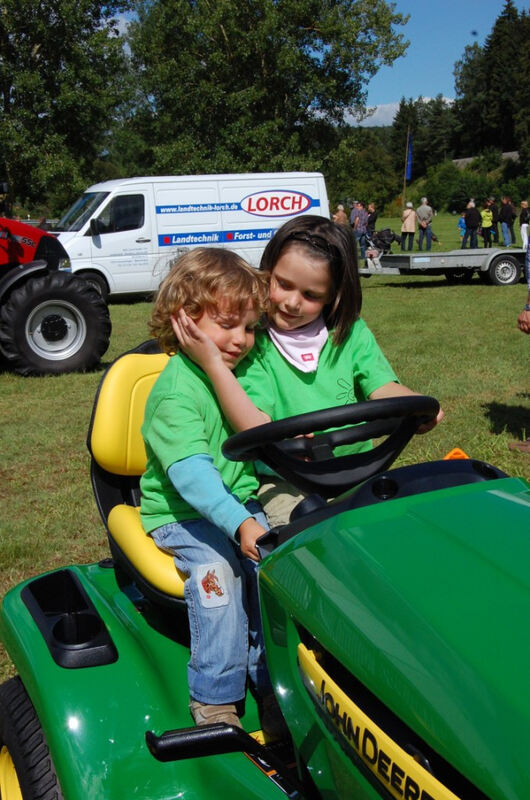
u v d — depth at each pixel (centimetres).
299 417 181
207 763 181
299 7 2856
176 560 213
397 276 2017
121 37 2550
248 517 189
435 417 207
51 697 193
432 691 119
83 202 1636
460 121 10688
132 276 1612
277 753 194
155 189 1608
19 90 2367
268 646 172
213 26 2847
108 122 2617
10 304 895
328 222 222
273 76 2927
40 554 429
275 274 221
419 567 139
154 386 216
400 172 10556
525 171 8312
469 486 164
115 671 200
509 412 682
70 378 908
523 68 9931
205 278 205
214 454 215
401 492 167
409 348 998
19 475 572
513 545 140
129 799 179
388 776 126
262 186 1683
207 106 2973
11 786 217
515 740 108
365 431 204
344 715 138
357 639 134
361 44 2966
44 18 2392
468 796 118
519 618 124
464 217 2386
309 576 152
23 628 218
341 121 3103
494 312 1303
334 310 230
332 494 197
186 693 204
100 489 262
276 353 229
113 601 237
